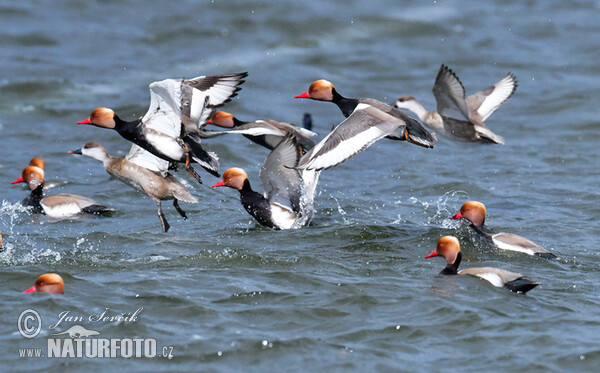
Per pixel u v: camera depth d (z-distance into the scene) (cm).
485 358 927
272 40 2992
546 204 1648
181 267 1212
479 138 1534
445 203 1669
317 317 1027
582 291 1136
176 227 1484
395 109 1262
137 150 1459
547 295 1116
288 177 1454
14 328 980
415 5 3431
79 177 1833
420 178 1856
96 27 3016
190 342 951
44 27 2966
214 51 2870
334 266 1222
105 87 2494
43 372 879
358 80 2659
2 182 1789
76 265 1219
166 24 3077
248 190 1492
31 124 2200
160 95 1270
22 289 1110
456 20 3269
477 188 1770
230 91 1451
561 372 898
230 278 1159
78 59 2712
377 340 968
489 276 1148
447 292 1106
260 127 1568
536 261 1272
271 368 899
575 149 2067
